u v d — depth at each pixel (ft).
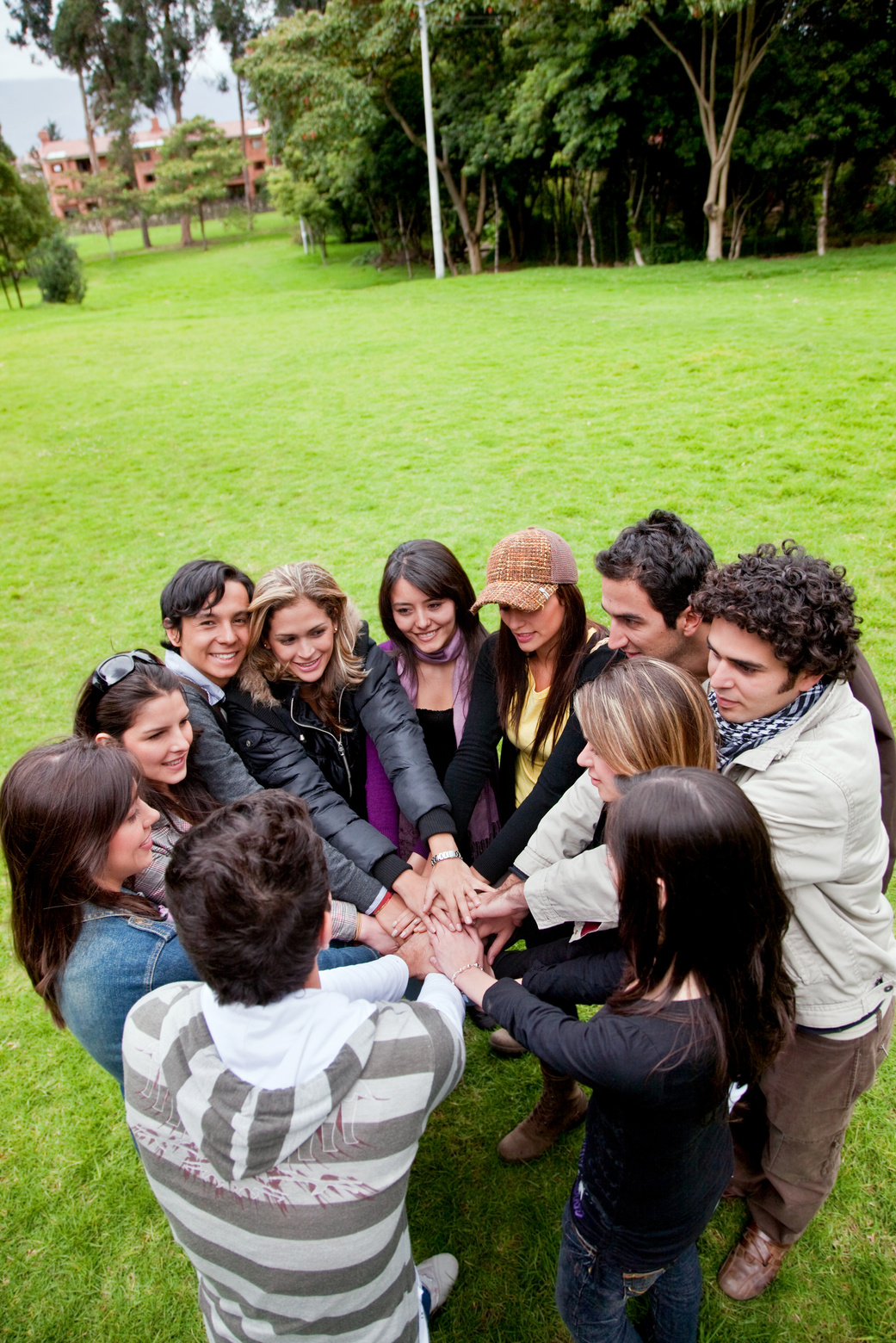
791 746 5.38
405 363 42.60
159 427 36.47
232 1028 3.92
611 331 43.78
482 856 7.39
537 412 31.86
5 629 20.75
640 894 4.17
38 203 110.93
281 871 3.90
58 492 29.99
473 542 21.52
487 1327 6.95
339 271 114.93
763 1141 7.25
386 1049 4.10
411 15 76.38
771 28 61.87
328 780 8.19
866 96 62.59
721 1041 4.22
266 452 31.71
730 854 3.97
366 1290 4.23
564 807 6.59
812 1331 6.75
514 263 101.30
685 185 82.28
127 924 5.31
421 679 8.70
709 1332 6.76
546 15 66.28
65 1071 9.61
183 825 6.48
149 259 169.78
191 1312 7.26
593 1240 5.21
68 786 4.99
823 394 28.43
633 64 63.87
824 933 5.50
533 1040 4.86
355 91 81.41
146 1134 4.12
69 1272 7.63
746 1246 7.04
